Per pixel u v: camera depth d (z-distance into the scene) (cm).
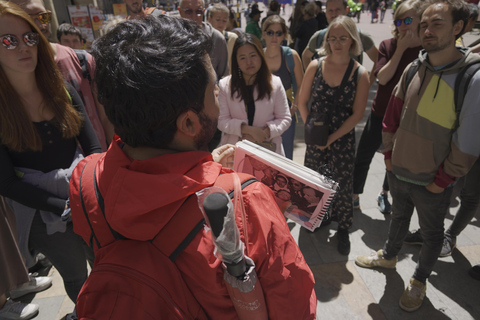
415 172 177
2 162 139
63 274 167
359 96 224
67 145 155
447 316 200
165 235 57
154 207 55
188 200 58
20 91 140
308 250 256
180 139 63
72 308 212
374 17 1958
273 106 234
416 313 203
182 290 58
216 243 51
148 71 54
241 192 61
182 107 58
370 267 237
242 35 221
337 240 265
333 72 225
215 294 60
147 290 54
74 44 326
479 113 148
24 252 156
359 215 296
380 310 206
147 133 59
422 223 191
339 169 242
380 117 271
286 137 293
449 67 155
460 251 249
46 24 187
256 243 60
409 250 252
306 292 67
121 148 68
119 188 58
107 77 56
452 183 170
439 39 150
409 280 220
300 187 102
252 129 226
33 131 141
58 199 143
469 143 154
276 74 296
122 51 56
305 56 366
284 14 2377
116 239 61
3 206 172
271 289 62
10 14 128
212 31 317
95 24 482
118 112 58
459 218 238
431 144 167
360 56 294
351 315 204
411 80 174
